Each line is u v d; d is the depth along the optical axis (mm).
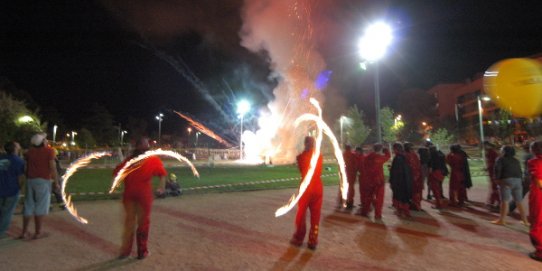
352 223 8656
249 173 22891
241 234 7453
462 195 11102
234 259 5949
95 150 42094
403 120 74562
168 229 7832
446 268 5652
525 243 7055
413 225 8477
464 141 66500
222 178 19234
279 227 8055
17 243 6727
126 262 5770
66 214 9305
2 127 33656
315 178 6656
